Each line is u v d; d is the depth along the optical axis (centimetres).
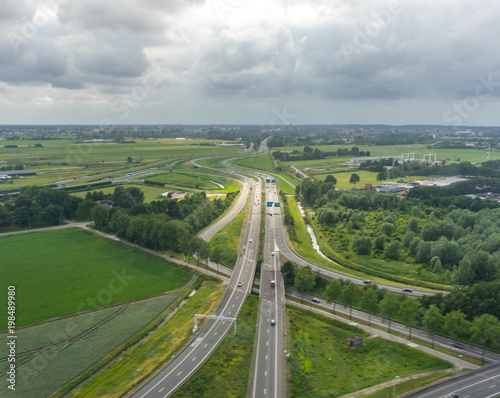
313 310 16300
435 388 10675
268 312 15588
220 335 13812
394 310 14638
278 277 18988
